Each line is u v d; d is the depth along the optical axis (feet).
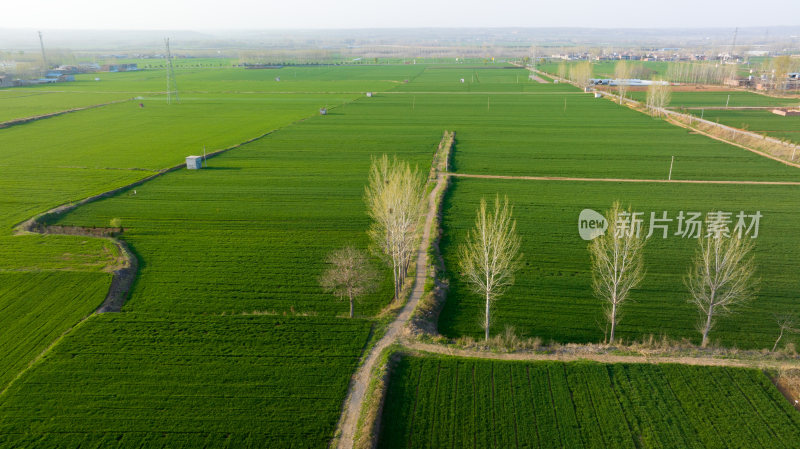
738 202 240.32
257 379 120.06
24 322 143.23
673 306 155.63
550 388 116.98
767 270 174.09
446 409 111.65
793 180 273.13
